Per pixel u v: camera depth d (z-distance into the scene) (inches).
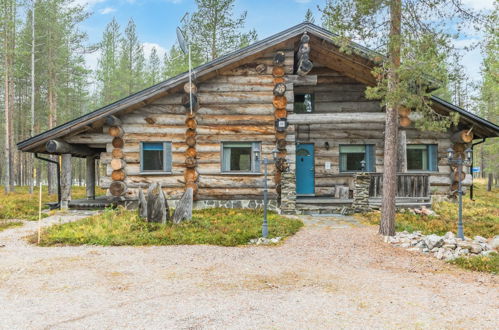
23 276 235.8
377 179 531.2
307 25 526.0
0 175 1544.0
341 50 383.2
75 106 1359.5
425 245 320.5
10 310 177.9
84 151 620.4
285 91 553.6
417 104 370.6
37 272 244.7
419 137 612.7
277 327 158.9
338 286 219.9
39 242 335.0
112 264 267.1
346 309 181.8
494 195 1009.5
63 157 565.6
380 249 321.4
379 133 636.7
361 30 365.4
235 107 557.6
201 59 1029.8
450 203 579.8
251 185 552.4
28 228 418.6
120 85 1451.8
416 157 625.3
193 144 551.2
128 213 474.3
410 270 258.2
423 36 340.5
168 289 211.2
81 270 250.4
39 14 874.1
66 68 1072.8
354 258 291.6
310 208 537.0
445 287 219.6
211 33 983.6
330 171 638.5
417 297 201.0
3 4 872.3
